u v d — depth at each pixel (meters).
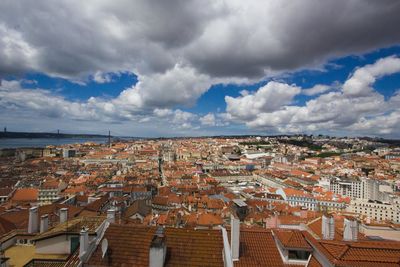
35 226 36.34
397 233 52.50
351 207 164.00
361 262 20.92
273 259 25.22
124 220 65.88
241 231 28.48
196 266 24.12
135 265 24.34
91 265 24.48
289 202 179.88
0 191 155.62
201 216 99.69
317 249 23.88
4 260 26.89
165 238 25.38
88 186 179.50
